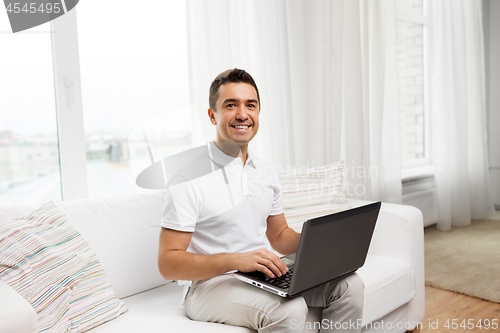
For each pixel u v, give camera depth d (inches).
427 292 96.1
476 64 160.1
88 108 79.7
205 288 51.4
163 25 85.4
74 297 47.6
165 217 51.5
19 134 74.4
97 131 80.7
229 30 87.8
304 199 77.0
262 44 96.2
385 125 130.6
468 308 87.0
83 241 53.8
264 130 96.3
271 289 46.6
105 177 82.1
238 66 91.5
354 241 50.6
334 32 110.3
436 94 149.4
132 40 82.6
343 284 51.6
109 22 80.4
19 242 46.9
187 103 88.6
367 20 120.3
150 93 84.7
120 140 82.7
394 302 64.9
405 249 70.9
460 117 152.0
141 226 62.6
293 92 105.6
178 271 49.2
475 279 100.3
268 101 96.4
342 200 78.8
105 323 49.7
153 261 63.0
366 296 59.5
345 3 114.6
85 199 60.6
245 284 50.1
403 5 147.9
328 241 46.2
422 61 156.9
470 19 159.0
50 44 75.8
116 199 62.5
